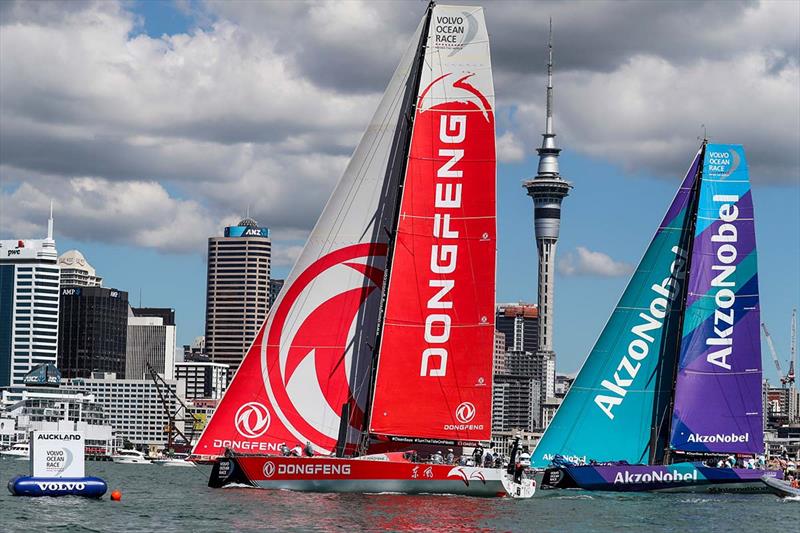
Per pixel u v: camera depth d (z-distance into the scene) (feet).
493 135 356.59
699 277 441.27
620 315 442.09
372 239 364.58
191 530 291.79
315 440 361.30
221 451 359.66
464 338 355.97
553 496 406.82
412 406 355.15
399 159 364.58
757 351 441.27
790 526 341.82
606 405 438.81
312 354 362.74
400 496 343.46
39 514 324.80
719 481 426.51
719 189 442.91
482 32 357.82
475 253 356.18
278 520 304.09
